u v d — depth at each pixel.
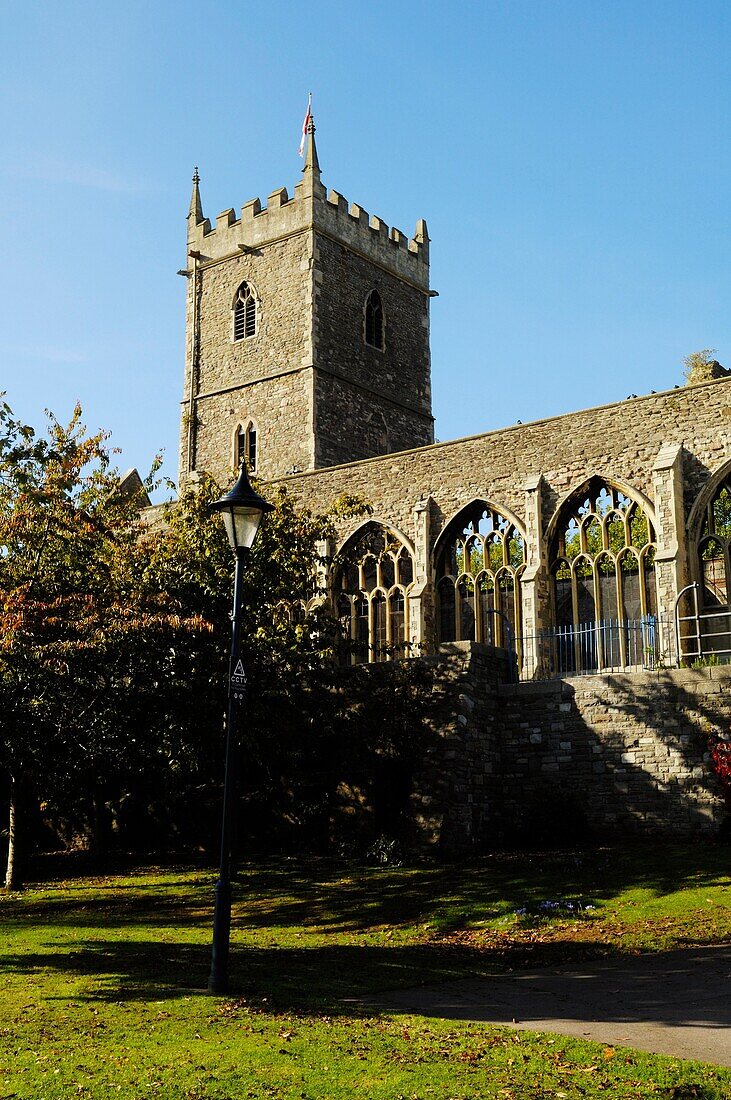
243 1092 9.09
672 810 22.92
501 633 33.97
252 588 24.55
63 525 22.12
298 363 46.94
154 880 23.70
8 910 20.84
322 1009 12.00
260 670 24.36
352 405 48.09
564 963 14.92
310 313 47.00
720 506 37.59
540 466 33.91
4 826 29.98
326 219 48.50
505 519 34.47
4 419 22.56
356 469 37.97
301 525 26.25
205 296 51.31
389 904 19.59
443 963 15.12
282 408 47.16
